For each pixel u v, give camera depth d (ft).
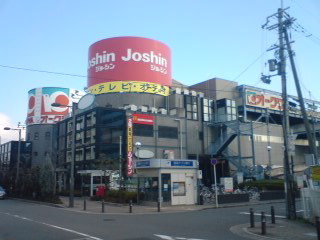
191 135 169.58
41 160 200.85
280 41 65.77
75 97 214.69
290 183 58.03
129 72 172.65
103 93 172.65
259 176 151.33
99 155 129.49
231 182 102.06
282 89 62.75
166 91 179.32
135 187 103.35
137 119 149.28
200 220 56.13
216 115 180.86
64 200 106.83
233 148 174.40
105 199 99.91
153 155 149.89
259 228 46.14
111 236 39.04
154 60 177.99
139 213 69.15
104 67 175.22
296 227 47.47
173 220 56.13
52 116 207.31
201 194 91.25
